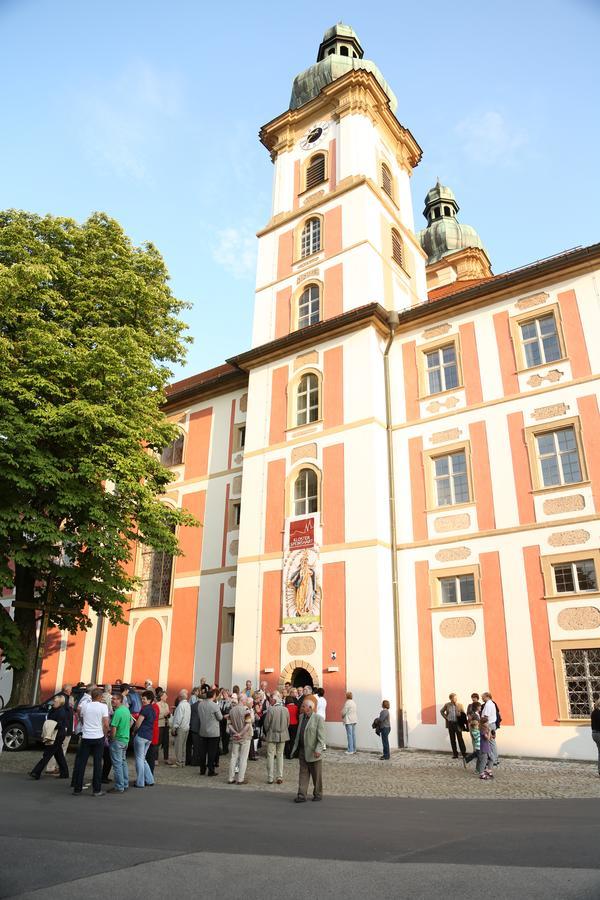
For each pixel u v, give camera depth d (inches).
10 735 648.4
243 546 908.6
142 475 758.5
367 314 891.4
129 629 1035.3
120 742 436.8
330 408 898.1
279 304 1066.7
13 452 669.9
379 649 737.0
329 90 1163.9
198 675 934.4
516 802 398.6
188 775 526.6
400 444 854.5
